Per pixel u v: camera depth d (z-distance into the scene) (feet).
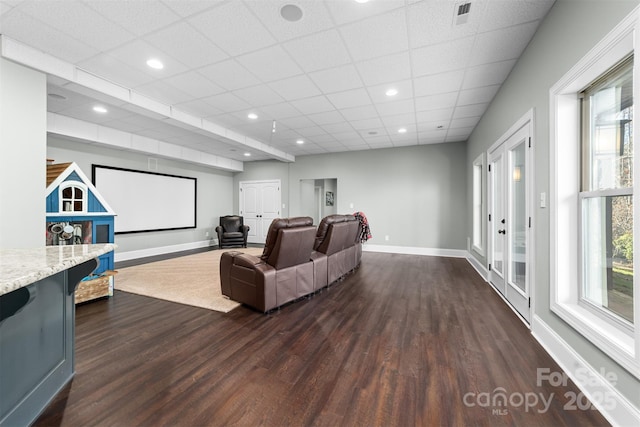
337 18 6.79
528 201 7.82
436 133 17.28
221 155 23.89
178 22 6.95
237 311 9.16
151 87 10.69
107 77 9.85
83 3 6.25
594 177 5.72
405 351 6.51
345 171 22.86
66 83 9.23
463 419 4.37
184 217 22.81
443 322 8.21
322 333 7.50
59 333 5.06
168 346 6.77
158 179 20.65
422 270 15.19
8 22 6.91
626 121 4.90
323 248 11.73
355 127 16.01
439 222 19.93
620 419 4.19
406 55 8.46
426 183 20.26
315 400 4.83
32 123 8.19
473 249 16.21
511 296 9.52
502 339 7.11
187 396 4.93
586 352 5.16
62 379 5.13
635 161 3.81
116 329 7.74
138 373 5.62
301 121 14.93
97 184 16.84
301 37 7.57
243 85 10.54
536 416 4.45
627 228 4.91
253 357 6.26
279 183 25.82
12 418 3.91
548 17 6.55
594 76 5.24
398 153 21.04
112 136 16.16
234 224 25.05
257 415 4.47
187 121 13.66
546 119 6.73
